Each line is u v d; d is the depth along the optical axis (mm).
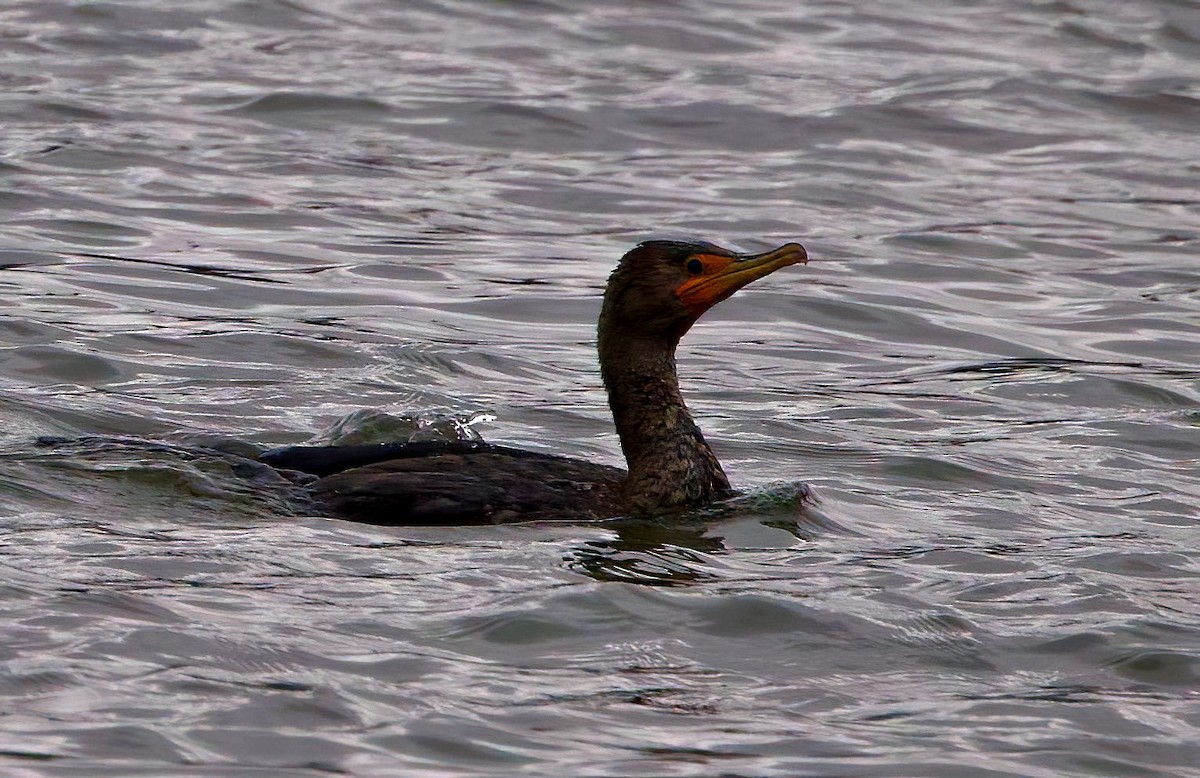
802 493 12477
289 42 29703
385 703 8391
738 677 9102
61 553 10234
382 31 30781
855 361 17625
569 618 9656
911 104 28125
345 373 15875
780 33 32250
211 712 8148
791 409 15672
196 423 14070
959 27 33062
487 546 10898
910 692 9016
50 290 17953
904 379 16953
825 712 8719
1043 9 34219
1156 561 11438
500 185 23656
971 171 25562
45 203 21172
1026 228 22891
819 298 19703
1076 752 8312
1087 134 27438
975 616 10148
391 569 10320
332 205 22156
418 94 27156
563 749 8047
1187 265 21609
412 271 19875
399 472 11891
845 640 9641
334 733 8031
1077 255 21953
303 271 19578
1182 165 26125
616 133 26188
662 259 12367
